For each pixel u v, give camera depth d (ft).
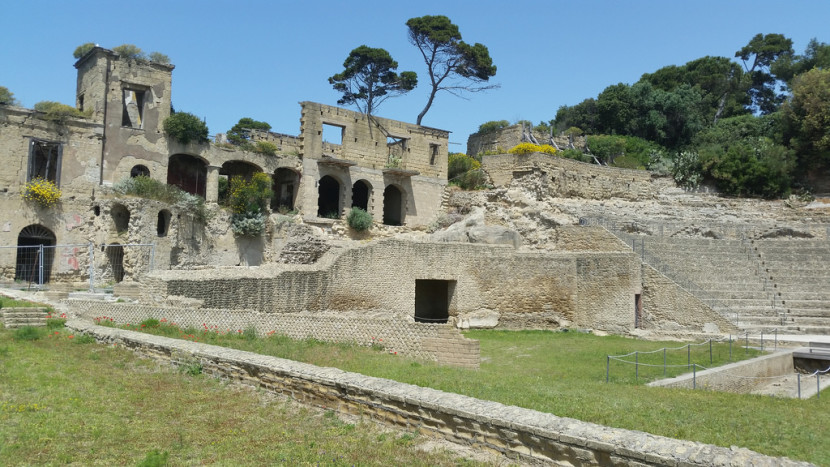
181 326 69.31
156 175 131.13
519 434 29.43
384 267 101.09
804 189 181.78
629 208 157.99
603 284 103.81
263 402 39.29
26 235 118.62
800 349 78.74
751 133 214.90
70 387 40.86
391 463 29.25
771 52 268.82
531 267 109.70
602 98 246.88
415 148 162.40
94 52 127.85
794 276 113.39
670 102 231.71
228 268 87.76
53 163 123.03
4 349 50.52
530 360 74.43
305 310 89.71
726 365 66.33
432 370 52.70
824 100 182.50
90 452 30.04
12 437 31.01
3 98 120.47
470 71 219.20
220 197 146.82
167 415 36.45
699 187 181.88
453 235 130.93
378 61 201.36
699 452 25.30
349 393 36.63
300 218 139.23
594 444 27.02
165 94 134.21
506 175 160.25
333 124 148.77
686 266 115.55
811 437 36.24
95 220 119.55
